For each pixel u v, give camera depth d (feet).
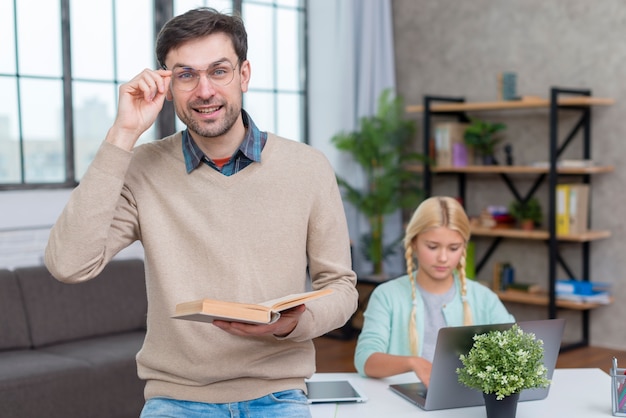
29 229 14.08
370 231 19.54
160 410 5.51
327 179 5.81
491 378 5.98
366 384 7.58
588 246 16.99
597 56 16.69
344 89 19.45
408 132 18.92
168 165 5.66
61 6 14.90
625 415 6.59
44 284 12.46
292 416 5.49
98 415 11.21
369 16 19.53
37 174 14.75
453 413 6.64
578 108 16.80
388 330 8.25
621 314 16.67
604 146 16.71
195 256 5.51
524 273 18.01
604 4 16.51
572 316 17.33
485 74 18.52
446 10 19.15
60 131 15.06
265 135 5.77
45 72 14.78
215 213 5.51
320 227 5.75
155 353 5.59
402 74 20.10
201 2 17.47
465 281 8.29
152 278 5.59
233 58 5.29
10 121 14.33
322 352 16.39
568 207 16.25
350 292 5.76
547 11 17.38
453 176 19.16
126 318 13.23
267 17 19.19
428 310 8.29
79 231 5.08
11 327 11.92
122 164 5.17
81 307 12.72
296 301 4.92
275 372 5.57
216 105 5.25
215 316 4.63
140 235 5.71
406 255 8.45
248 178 5.60
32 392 10.52
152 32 16.47
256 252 5.51
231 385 5.54
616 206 16.62
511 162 17.66
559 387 7.48
